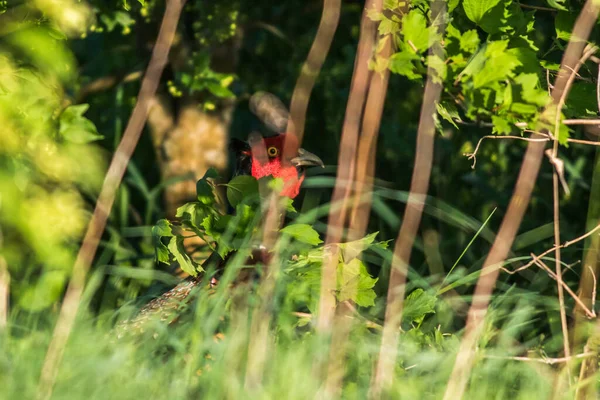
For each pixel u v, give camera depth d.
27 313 9.21
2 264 8.48
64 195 8.29
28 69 8.05
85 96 16.83
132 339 8.46
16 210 7.72
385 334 6.99
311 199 11.02
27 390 7.01
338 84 17.83
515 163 15.30
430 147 6.73
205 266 9.55
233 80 16.45
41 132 8.23
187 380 7.38
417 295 8.97
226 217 8.70
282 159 10.15
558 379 7.65
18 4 8.02
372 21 6.82
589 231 7.90
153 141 16.98
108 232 13.67
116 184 7.01
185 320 8.80
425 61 7.41
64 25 8.06
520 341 10.73
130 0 14.66
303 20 18.88
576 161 13.09
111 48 18.17
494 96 7.22
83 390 7.09
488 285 6.98
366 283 8.77
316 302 8.52
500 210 14.90
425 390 7.90
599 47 8.18
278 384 7.36
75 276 7.20
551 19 12.78
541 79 8.30
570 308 9.04
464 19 7.96
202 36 15.52
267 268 8.57
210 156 16.27
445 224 14.75
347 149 6.82
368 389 7.49
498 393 7.73
